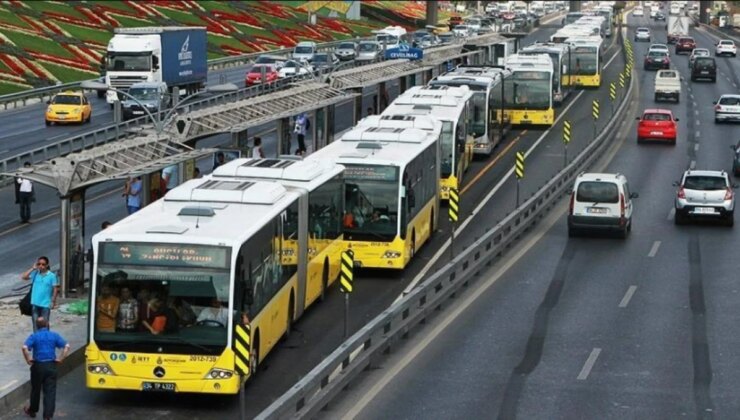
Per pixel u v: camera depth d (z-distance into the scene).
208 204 43.22
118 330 37.22
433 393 38.78
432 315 50.00
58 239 66.38
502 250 63.72
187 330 37.19
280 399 33.44
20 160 85.44
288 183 49.91
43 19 164.12
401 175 56.69
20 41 147.12
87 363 37.41
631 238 68.56
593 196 67.62
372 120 69.69
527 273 58.56
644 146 107.50
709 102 143.62
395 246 56.69
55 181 49.16
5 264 59.59
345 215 56.81
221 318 37.25
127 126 98.62
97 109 128.25
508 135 113.44
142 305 37.28
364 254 56.78
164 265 37.47
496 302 52.31
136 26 178.88
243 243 38.19
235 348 36.62
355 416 36.25
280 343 45.62
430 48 138.62
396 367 41.94
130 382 37.22
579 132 115.81
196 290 37.31
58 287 49.91
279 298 44.12
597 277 57.81
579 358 43.31
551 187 78.56
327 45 187.38
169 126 65.06
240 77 156.00
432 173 66.50
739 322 49.28
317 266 51.12
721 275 58.84
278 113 76.25
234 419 36.66
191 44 136.38
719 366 42.50
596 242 67.19
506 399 38.19
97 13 178.00
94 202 79.00
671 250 65.19
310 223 49.62
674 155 102.25
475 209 76.75
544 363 42.59
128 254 37.53
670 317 50.00
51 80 134.62
